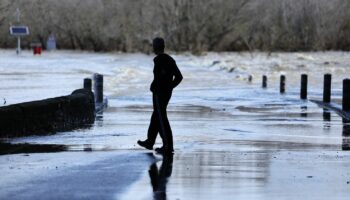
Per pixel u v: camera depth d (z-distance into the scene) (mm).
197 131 44750
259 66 150625
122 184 25312
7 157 32125
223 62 157875
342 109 59312
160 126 33781
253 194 23609
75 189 24344
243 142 38938
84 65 148000
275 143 38531
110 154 33344
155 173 27766
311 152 34656
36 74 116188
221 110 61625
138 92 83688
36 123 42000
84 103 49375
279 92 84750
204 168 29125
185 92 84625
